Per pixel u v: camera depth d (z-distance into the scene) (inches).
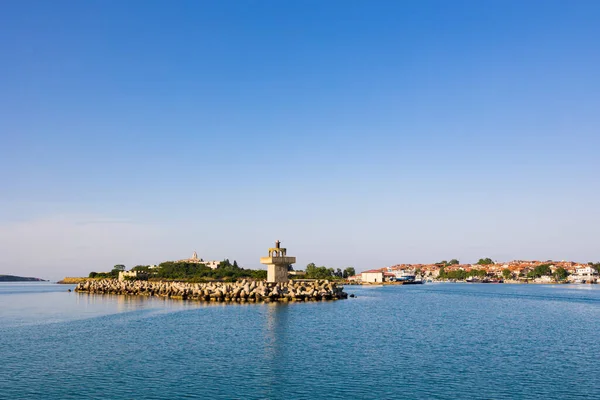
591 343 2532.0
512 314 4015.8
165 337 2657.5
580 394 1624.0
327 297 5551.2
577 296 6683.1
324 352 2265.0
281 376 1840.6
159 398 1590.8
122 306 4608.8
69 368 1964.8
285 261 5851.4
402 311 4215.1
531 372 1898.4
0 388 1701.5
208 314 3782.0
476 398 1587.1
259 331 2876.5
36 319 3555.6
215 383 1753.2
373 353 2245.3
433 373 1884.8
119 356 2175.2
